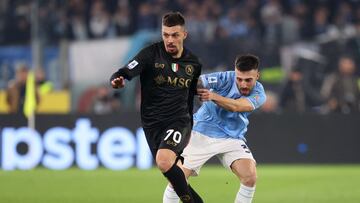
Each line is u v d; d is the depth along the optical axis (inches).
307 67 2367.1
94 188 1624.0
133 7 2632.9
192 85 1000.2
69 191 1569.9
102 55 2353.6
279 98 2336.4
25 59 2412.6
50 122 2063.2
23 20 2496.3
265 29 2608.3
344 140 2143.2
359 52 2412.6
